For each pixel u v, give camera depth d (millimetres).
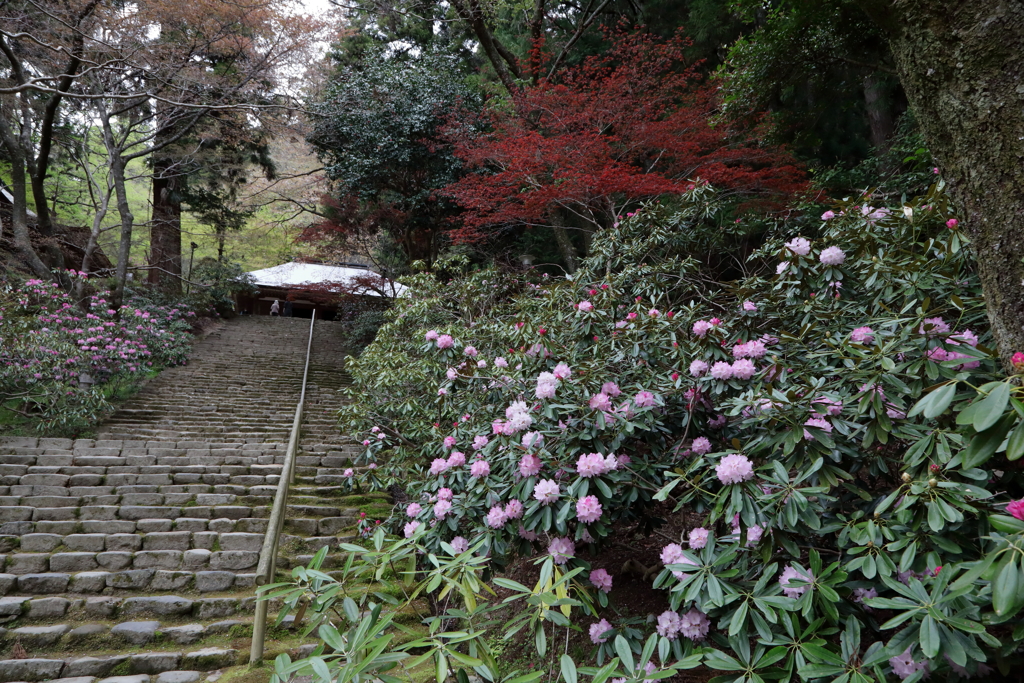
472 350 4031
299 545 4789
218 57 12359
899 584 1578
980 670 1630
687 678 2719
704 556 1969
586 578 2410
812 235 6824
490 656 1787
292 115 12484
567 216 10727
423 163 12336
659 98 8305
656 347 3086
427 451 4496
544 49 11273
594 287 4211
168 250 15023
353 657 1608
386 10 10945
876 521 1826
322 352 13391
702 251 5840
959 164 1442
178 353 11078
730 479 1958
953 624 1409
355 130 12133
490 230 10266
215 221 15773
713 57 10508
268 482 6027
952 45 1390
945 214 2668
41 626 3682
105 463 6246
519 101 8680
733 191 7520
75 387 8039
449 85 12164
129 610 3869
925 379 2020
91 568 4293
